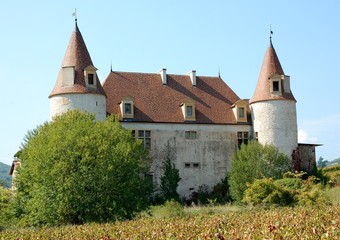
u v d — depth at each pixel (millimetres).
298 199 34562
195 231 16656
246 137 52781
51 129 31766
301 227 14938
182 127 50750
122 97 50750
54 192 29234
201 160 50906
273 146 48812
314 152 52906
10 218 32312
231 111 53719
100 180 29562
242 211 30797
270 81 51750
